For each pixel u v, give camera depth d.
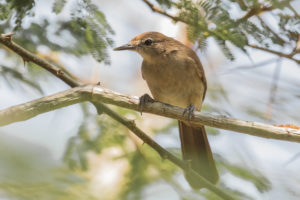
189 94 11.91
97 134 9.23
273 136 8.47
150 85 12.18
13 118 7.72
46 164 4.23
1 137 3.74
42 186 4.22
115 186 8.52
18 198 3.79
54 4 7.80
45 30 8.72
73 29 8.51
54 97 8.14
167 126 11.42
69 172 6.59
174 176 8.98
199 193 8.52
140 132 8.91
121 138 9.35
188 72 11.62
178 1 7.52
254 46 8.15
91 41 8.23
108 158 9.12
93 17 8.07
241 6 7.52
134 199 8.05
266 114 10.35
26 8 8.02
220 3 7.39
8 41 8.58
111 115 8.94
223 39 7.66
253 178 8.77
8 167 3.65
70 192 5.32
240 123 8.64
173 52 11.74
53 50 9.04
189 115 9.09
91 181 8.00
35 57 8.80
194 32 7.73
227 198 8.46
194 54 11.93
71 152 8.59
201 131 11.41
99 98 8.66
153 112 9.28
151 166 9.18
